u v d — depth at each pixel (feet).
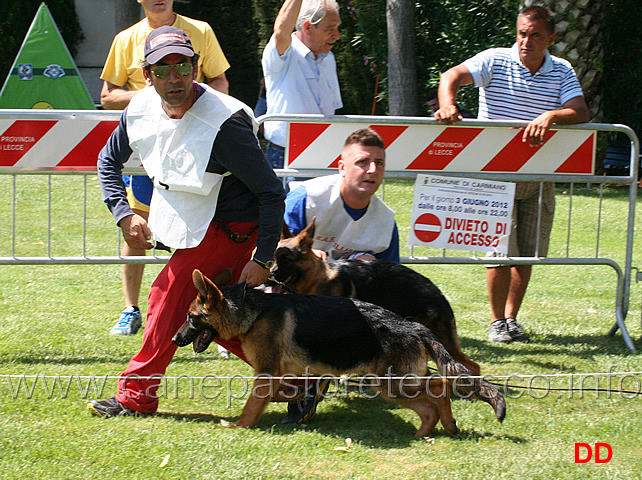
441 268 34.76
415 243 23.18
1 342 22.13
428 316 18.40
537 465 14.44
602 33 55.93
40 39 53.36
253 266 16.05
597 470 14.29
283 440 15.43
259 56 80.07
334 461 14.52
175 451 14.64
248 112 15.90
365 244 19.92
